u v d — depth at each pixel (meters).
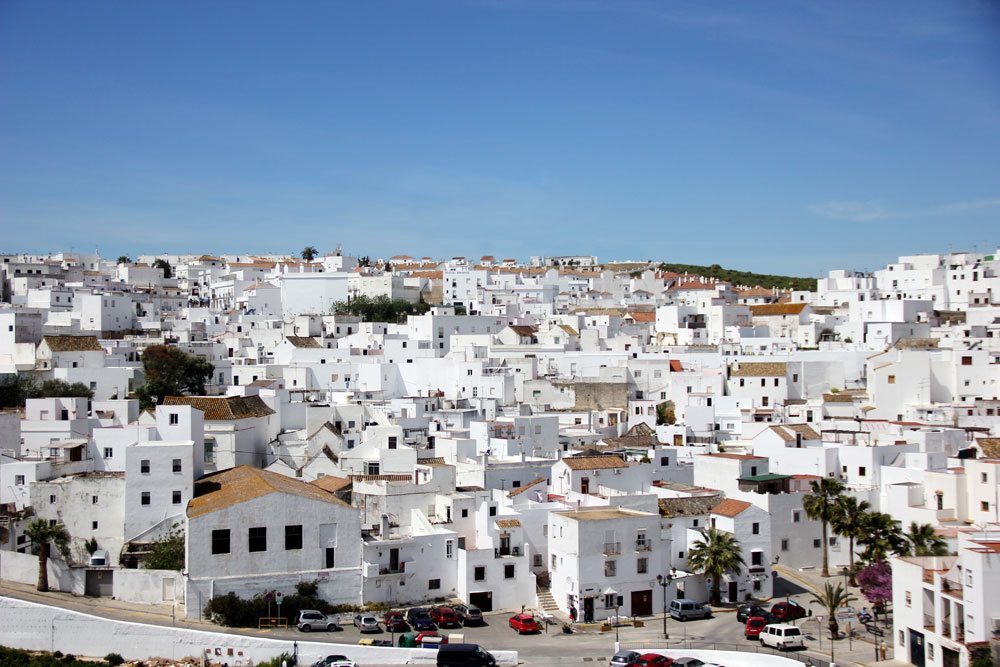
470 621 86.12
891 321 197.12
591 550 89.88
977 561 69.19
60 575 92.38
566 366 180.62
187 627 81.06
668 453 119.19
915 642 76.81
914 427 129.38
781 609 89.69
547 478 110.75
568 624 87.00
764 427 132.38
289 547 86.88
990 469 97.38
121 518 96.75
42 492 97.56
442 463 108.06
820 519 105.50
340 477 108.88
